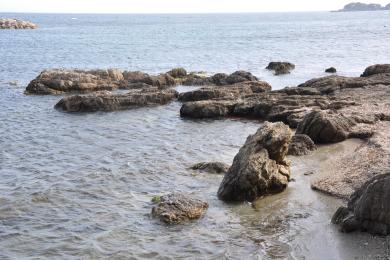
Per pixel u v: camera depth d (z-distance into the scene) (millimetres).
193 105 39188
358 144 28859
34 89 50438
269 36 150125
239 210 20438
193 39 141000
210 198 21891
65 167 26719
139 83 54344
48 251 17281
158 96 44375
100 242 17875
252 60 84125
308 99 39094
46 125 36938
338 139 29578
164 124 37312
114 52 100875
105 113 41156
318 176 23609
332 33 158375
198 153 29516
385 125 31297
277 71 66938
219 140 32500
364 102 37375
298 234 17719
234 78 54750
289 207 20344
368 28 186250
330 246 16375
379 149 25422
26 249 17438
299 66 74250
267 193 21922
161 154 29266
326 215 19109
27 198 22047
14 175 25391
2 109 42625
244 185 21297
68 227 19172
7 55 92375
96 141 32406
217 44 120562
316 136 29484
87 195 22547
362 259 15133
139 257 16750
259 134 22859
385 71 52969
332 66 73188
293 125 34188
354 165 23875
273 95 42281
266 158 22156
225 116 39281
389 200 16359
